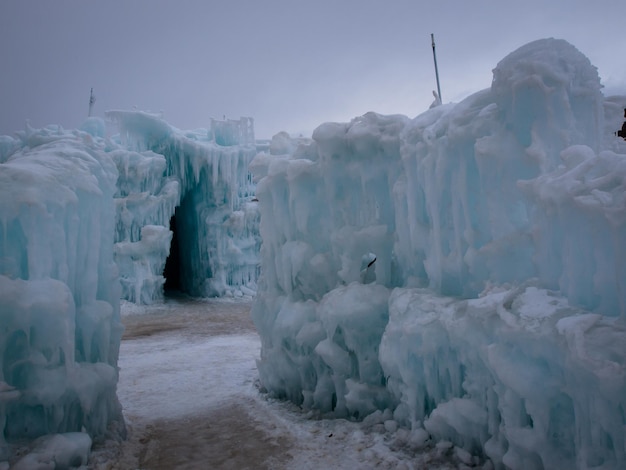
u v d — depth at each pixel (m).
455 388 5.93
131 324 19.58
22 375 5.56
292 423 7.55
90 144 7.70
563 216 4.62
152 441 7.11
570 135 5.55
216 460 6.39
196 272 29.38
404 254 7.48
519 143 5.75
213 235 27.77
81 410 6.16
